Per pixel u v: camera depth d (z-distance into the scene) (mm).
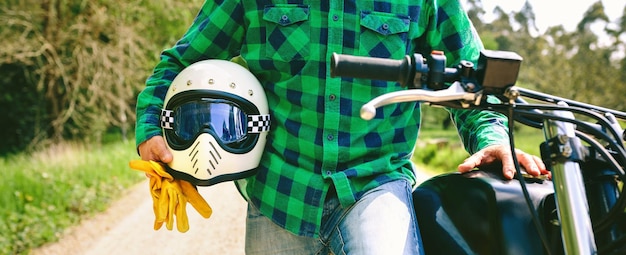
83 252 5004
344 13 1633
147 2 16484
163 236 5145
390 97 1068
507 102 1185
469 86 1141
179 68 1853
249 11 1724
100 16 15414
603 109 1296
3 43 14891
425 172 10289
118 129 21906
